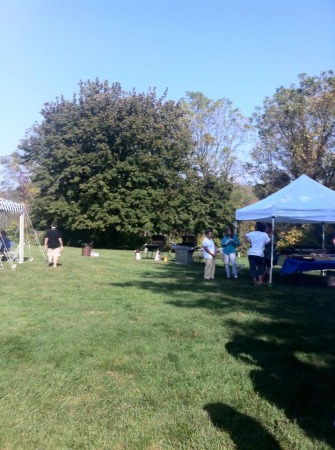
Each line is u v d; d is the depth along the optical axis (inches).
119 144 1368.1
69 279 508.4
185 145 1504.7
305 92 1433.3
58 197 1454.2
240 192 1808.6
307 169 1368.1
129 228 1358.3
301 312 333.1
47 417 152.9
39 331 261.1
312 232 1151.6
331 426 147.8
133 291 422.6
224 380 187.0
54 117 1440.7
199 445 135.9
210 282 510.9
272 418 153.6
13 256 743.1
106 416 153.9
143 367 201.5
